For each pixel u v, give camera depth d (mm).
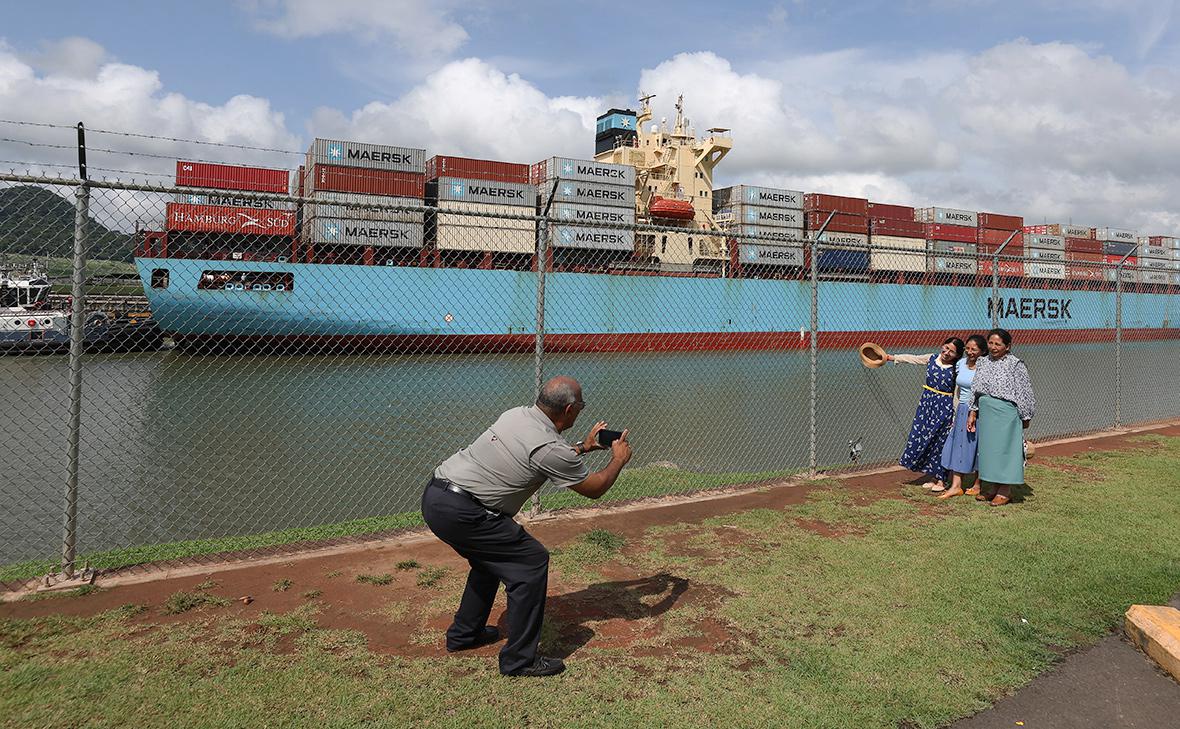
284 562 4406
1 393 15031
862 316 32156
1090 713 2773
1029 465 7297
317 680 2898
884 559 4469
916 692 2883
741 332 29812
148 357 21391
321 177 21484
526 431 2953
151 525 7109
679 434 12016
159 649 3160
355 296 22703
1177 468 7145
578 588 4004
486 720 2627
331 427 12461
